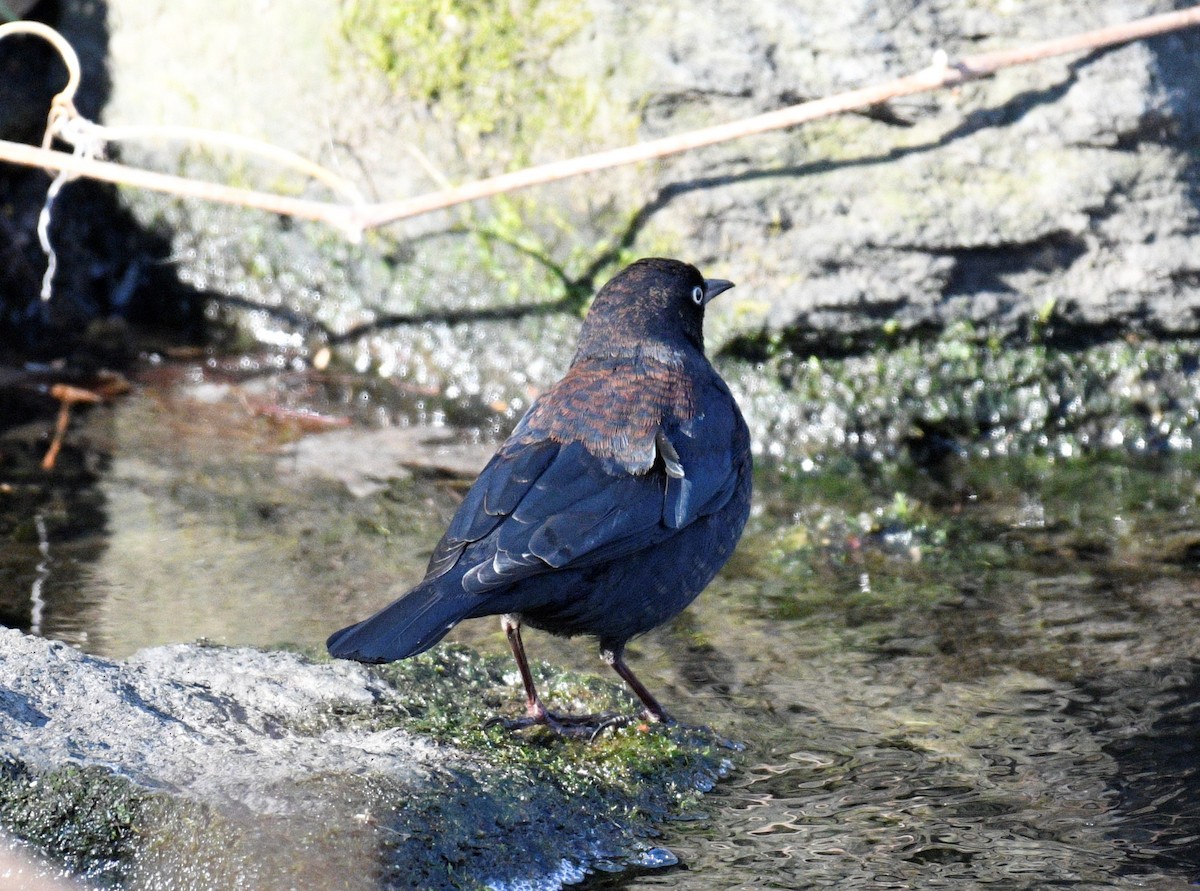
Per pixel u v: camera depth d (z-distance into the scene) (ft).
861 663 29.17
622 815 23.03
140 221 47.37
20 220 46.93
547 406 26.61
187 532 34.37
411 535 34.83
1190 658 29.07
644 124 41.45
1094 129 39.65
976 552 34.81
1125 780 24.47
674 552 25.67
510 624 25.62
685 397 27.22
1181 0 39.81
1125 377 42.09
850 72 39.73
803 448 41.81
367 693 25.61
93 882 19.79
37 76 47.06
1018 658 29.27
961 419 41.96
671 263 30.12
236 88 45.34
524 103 42.78
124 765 21.07
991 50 39.75
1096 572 33.47
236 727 23.26
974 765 25.08
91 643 28.22
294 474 38.24
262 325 46.52
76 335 46.32
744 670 28.89
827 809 23.62
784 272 41.24
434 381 44.50
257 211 45.88
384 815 20.84
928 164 40.34
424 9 43.09
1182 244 40.81
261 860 19.67
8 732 21.39
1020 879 21.50
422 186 44.04
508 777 22.88
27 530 33.96
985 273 41.29
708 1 40.50
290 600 30.94
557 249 42.98
